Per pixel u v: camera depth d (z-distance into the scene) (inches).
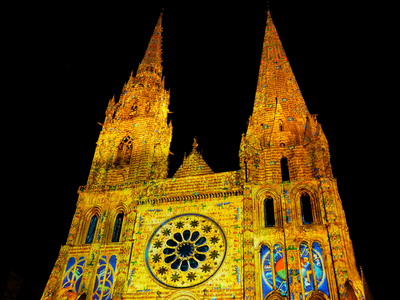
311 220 1877.5
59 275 1883.6
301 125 2236.7
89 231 2046.0
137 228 1935.3
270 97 2400.3
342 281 1534.2
